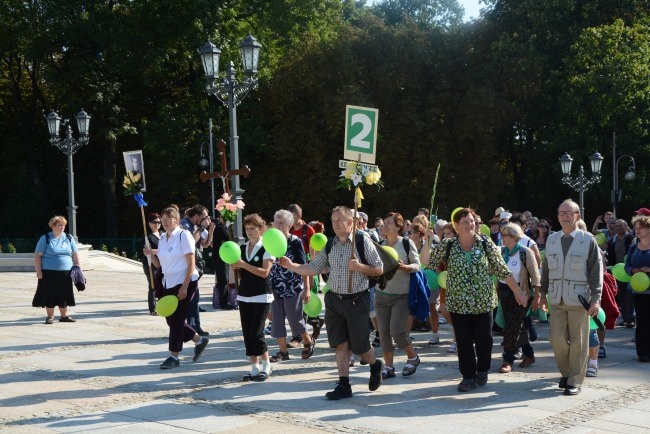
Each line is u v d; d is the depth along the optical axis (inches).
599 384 335.3
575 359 315.6
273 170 1483.8
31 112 1590.8
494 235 553.9
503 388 327.3
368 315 306.5
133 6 1418.6
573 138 1433.3
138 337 470.0
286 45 1503.4
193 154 1407.5
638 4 1530.5
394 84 1439.5
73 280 539.5
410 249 345.1
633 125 1409.9
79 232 1699.1
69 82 1379.2
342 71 1425.9
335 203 1435.8
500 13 1598.2
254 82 616.1
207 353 413.7
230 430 260.2
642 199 1427.2
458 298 319.3
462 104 1443.2
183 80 1545.3
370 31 1480.1
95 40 1352.1
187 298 372.5
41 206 1582.2
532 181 1704.0
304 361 390.6
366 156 317.1
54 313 593.9
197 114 1414.9
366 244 300.5
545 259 326.0
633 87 1401.3
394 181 1434.5
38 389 325.1
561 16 1477.6
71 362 387.2
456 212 323.0
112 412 285.6
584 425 266.4
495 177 1467.8
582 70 1456.7
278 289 386.3
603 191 1448.1
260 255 335.9
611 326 400.5
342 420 273.1
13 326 520.7
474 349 331.9
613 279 421.1
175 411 286.7
